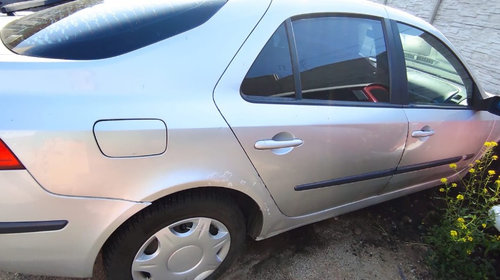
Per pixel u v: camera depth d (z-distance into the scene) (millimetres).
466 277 1852
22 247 1084
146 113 1107
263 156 1370
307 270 1812
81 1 1610
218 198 1370
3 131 945
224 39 1274
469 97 2193
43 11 1614
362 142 1657
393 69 1777
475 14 4949
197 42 1236
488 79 4762
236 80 1287
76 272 1228
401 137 1807
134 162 1109
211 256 1490
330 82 1563
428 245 2057
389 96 1772
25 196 1010
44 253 1126
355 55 1646
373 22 1722
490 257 2029
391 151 1821
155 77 1153
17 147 962
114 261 1265
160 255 1334
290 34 1431
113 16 1309
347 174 1733
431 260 1906
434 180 2369
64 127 1001
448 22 5457
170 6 1342
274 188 1498
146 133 1101
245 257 1844
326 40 1551
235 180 1329
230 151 1278
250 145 1316
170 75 1174
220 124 1235
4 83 993
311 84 1502
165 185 1172
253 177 1390
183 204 1278
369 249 2025
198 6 1324
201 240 1405
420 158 2025
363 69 1678
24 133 965
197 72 1214
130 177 1120
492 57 4688
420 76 1943
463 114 2111
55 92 1025
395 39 1794
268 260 1844
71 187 1050
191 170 1213
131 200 1142
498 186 2012
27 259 1122
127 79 1117
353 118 1586
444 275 1854
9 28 1444
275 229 1697
